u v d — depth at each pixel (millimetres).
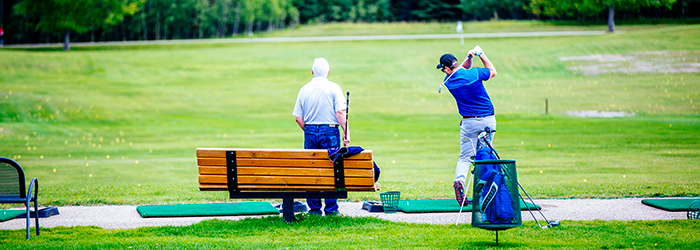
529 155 32594
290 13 174000
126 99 68375
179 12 158000
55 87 75188
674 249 8984
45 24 123812
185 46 124375
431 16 171000
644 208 13969
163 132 51031
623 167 25500
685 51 80875
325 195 11172
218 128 53375
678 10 123625
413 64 88438
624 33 103938
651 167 25297
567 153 33188
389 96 69812
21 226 12297
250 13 159250
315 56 102438
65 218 13328
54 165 31297
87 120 55688
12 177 10508
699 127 44906
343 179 10930
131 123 55406
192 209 14094
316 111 12023
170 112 62094
